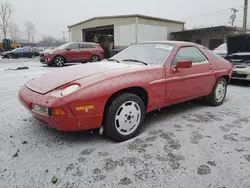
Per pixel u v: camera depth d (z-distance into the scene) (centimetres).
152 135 271
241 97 473
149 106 281
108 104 244
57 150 231
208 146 243
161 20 2128
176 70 304
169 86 298
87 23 2253
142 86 264
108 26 2088
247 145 246
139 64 301
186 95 331
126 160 214
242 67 595
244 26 1858
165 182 182
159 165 206
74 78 246
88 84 228
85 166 204
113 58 358
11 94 465
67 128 222
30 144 243
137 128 268
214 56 392
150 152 229
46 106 216
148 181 183
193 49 351
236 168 202
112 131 245
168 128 294
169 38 2270
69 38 2588
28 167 201
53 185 177
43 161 210
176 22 2300
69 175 190
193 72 333
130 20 1944
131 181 183
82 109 221
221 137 266
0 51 2862
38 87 250
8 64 1311
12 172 193
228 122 317
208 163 209
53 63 1129
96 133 274
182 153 227
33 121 310
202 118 334
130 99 254
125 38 2003
